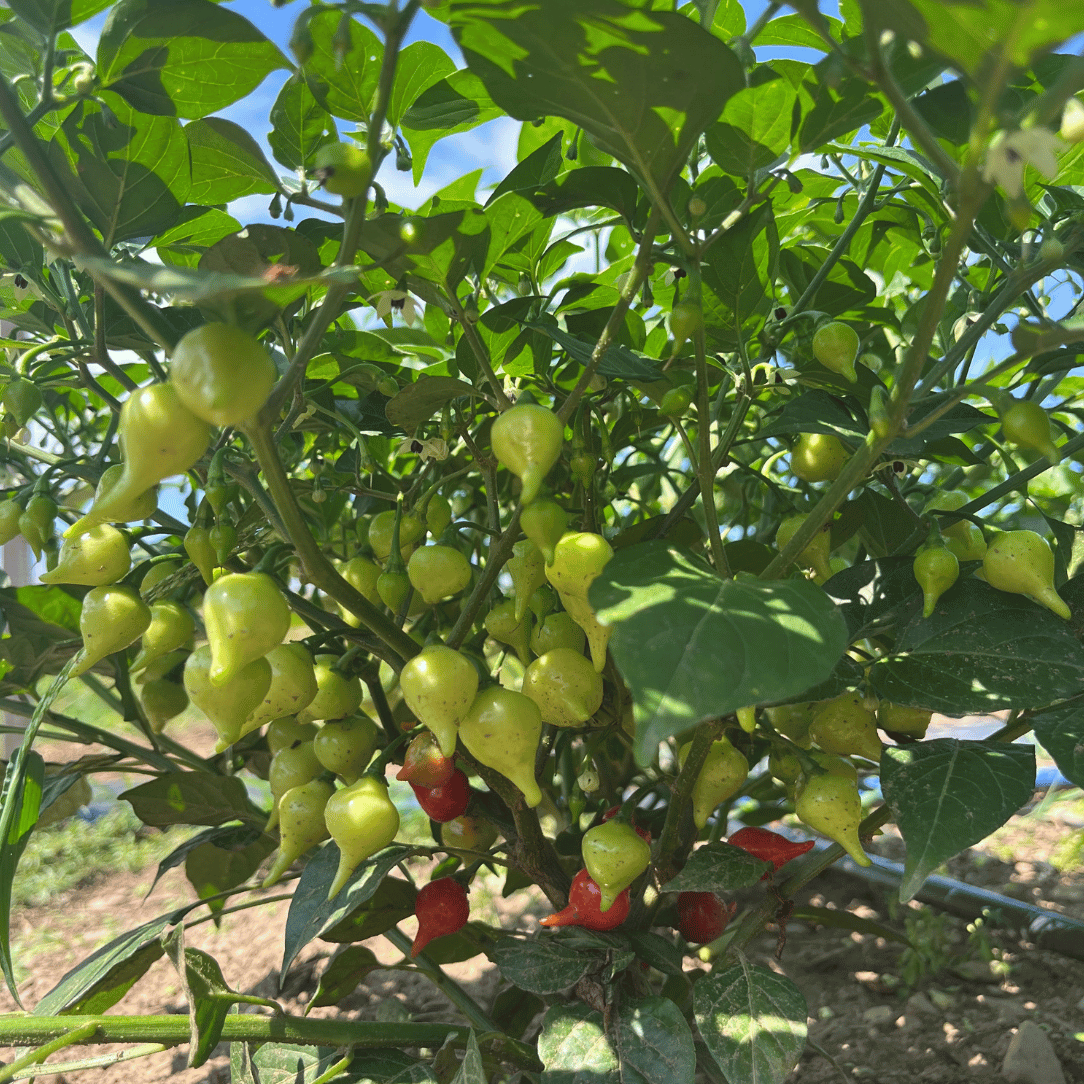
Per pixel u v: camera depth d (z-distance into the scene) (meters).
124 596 0.87
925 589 0.91
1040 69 1.02
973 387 0.75
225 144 0.97
